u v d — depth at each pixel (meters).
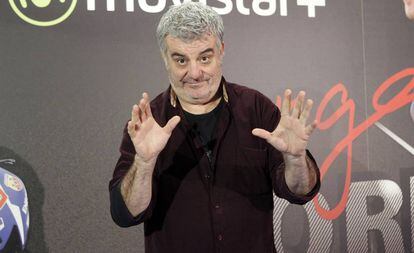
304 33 2.32
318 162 2.32
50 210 2.15
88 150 2.17
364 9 2.37
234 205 1.46
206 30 1.35
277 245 2.31
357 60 2.35
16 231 2.12
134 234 2.23
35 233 2.13
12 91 2.11
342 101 2.34
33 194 2.13
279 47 2.30
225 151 1.49
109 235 2.20
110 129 2.18
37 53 2.13
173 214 1.47
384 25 2.38
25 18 2.12
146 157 1.29
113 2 2.18
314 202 2.33
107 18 2.18
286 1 2.31
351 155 2.34
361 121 2.35
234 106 1.53
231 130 1.50
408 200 2.38
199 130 1.50
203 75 1.39
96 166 2.18
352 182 2.34
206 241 1.45
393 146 2.37
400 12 2.38
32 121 2.13
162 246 1.47
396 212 2.37
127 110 2.19
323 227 2.33
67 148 2.16
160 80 2.21
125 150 1.48
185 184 1.47
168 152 1.49
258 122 1.52
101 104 2.18
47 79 2.14
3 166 2.11
